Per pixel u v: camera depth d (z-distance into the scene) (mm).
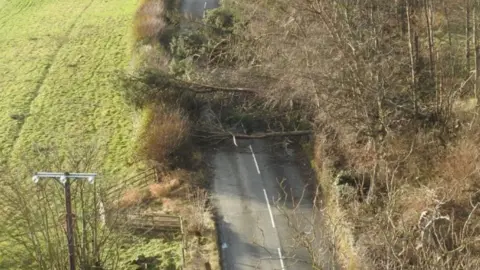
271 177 38594
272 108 41188
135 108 44312
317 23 37562
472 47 44281
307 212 35156
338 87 35938
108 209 32156
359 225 30938
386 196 31688
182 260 31859
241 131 42219
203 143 41781
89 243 30844
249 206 36188
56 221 30281
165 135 39688
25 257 31562
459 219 28016
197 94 42781
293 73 36438
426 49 42844
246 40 45188
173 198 36906
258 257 32188
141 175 39000
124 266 31578
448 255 20734
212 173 39219
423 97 39000
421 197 28781
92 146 38250
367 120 34406
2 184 36750
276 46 40344
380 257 27906
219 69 44656
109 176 39156
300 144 41312
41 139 43938
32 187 33812
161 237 34125
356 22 39250
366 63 35625
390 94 37281
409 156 33125
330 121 37625
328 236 30625
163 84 42188
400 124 36156
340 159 36906
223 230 34281
